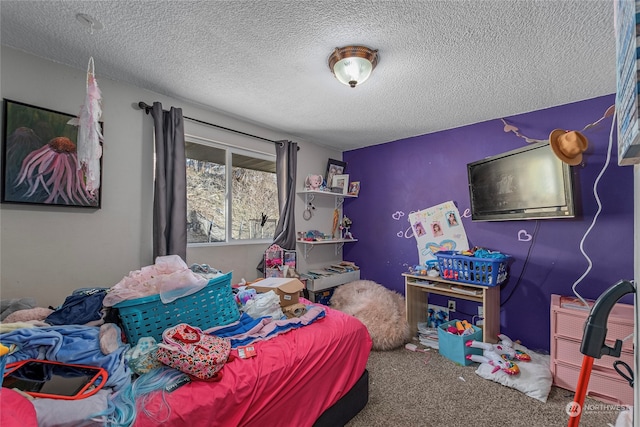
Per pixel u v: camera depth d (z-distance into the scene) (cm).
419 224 317
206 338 133
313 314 179
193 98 230
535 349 243
